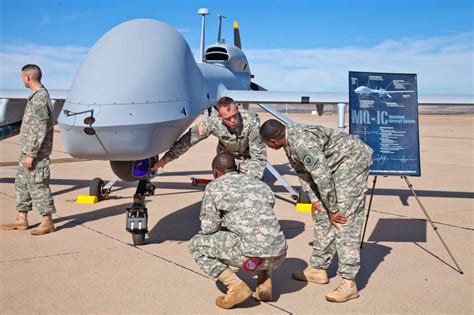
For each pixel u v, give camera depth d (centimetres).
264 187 434
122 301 454
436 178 1191
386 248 631
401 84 593
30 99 652
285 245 426
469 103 953
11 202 891
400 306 450
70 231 699
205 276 521
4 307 439
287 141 444
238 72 1177
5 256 584
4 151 1733
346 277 461
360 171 461
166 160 581
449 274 535
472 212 837
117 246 628
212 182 434
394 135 584
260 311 438
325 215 499
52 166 1364
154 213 818
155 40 619
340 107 938
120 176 617
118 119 532
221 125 545
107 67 570
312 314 432
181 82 624
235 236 427
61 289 482
